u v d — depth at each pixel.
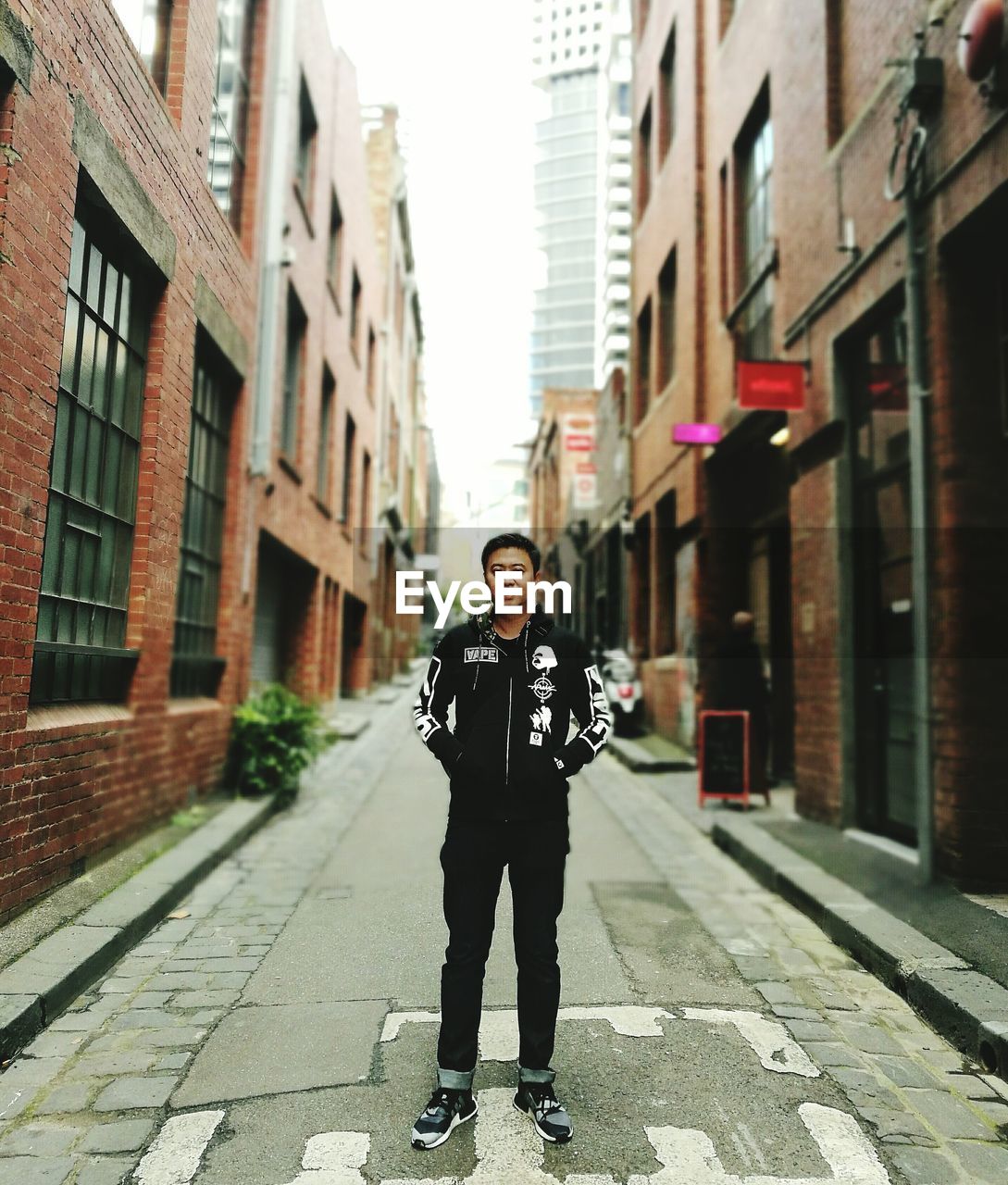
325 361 14.16
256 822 7.46
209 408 8.25
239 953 4.66
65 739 5.02
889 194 5.80
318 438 14.88
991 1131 3.05
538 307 155.00
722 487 11.48
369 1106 3.15
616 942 4.92
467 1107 3.04
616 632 16.88
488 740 3.07
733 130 10.70
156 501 6.40
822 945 4.93
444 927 5.09
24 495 4.41
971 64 4.94
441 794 9.27
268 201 9.65
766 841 6.66
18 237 4.26
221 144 8.24
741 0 10.44
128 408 6.14
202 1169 2.78
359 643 20.38
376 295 21.28
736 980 4.40
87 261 5.43
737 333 10.34
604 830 7.83
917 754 5.63
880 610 6.72
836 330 7.10
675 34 13.65
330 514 15.30
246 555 9.03
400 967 4.47
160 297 6.46
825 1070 3.46
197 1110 3.13
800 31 8.04
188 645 7.77
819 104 7.50
